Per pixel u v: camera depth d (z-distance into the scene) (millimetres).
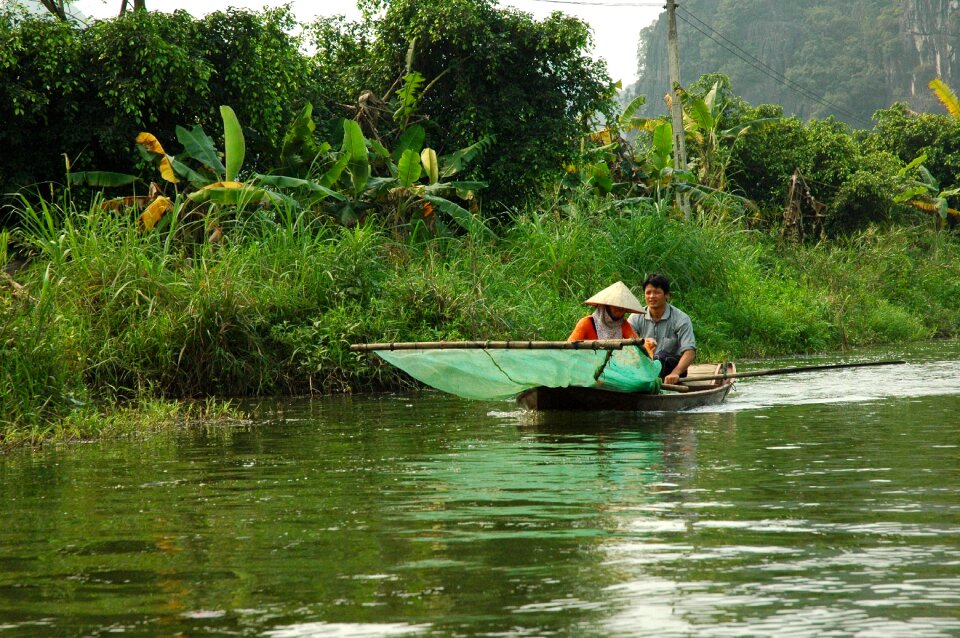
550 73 30953
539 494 6770
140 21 22344
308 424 11625
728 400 13570
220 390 16078
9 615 4234
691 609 4129
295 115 26750
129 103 21734
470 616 4078
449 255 21984
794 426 10492
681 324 13539
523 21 30141
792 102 162125
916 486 6871
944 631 3826
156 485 7480
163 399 14211
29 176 22203
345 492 7000
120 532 5809
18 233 17469
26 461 8992
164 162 20391
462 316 18562
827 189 47094
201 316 15914
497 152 29828
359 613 4145
